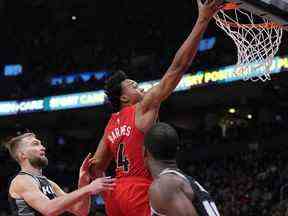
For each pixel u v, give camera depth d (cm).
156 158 325
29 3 2527
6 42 2419
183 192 312
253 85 1758
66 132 2320
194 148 1998
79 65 2211
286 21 420
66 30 2439
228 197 1623
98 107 2072
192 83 1870
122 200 368
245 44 456
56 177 2078
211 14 353
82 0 2508
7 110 2222
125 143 372
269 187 1571
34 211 420
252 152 1827
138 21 2334
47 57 2336
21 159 443
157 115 373
